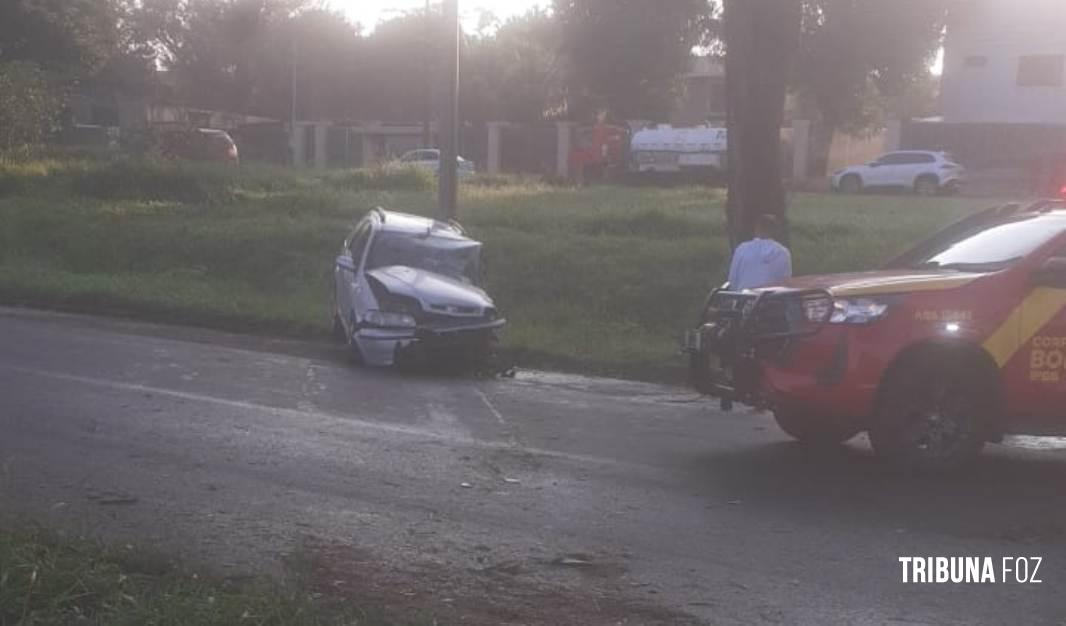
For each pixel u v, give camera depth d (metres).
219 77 64.75
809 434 9.93
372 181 34.06
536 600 6.32
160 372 12.91
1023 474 9.26
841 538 7.46
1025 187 41.62
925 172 44.97
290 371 13.41
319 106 68.69
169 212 26.88
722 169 51.47
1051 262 9.02
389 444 9.76
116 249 22.89
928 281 9.00
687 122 68.50
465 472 8.90
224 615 5.44
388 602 6.18
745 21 16.70
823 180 50.44
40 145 38.50
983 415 9.02
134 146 41.41
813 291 8.96
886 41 51.78
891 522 7.82
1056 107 49.38
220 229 23.77
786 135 51.66
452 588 6.46
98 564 6.13
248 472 8.75
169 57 64.12
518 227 24.56
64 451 9.19
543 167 56.53
